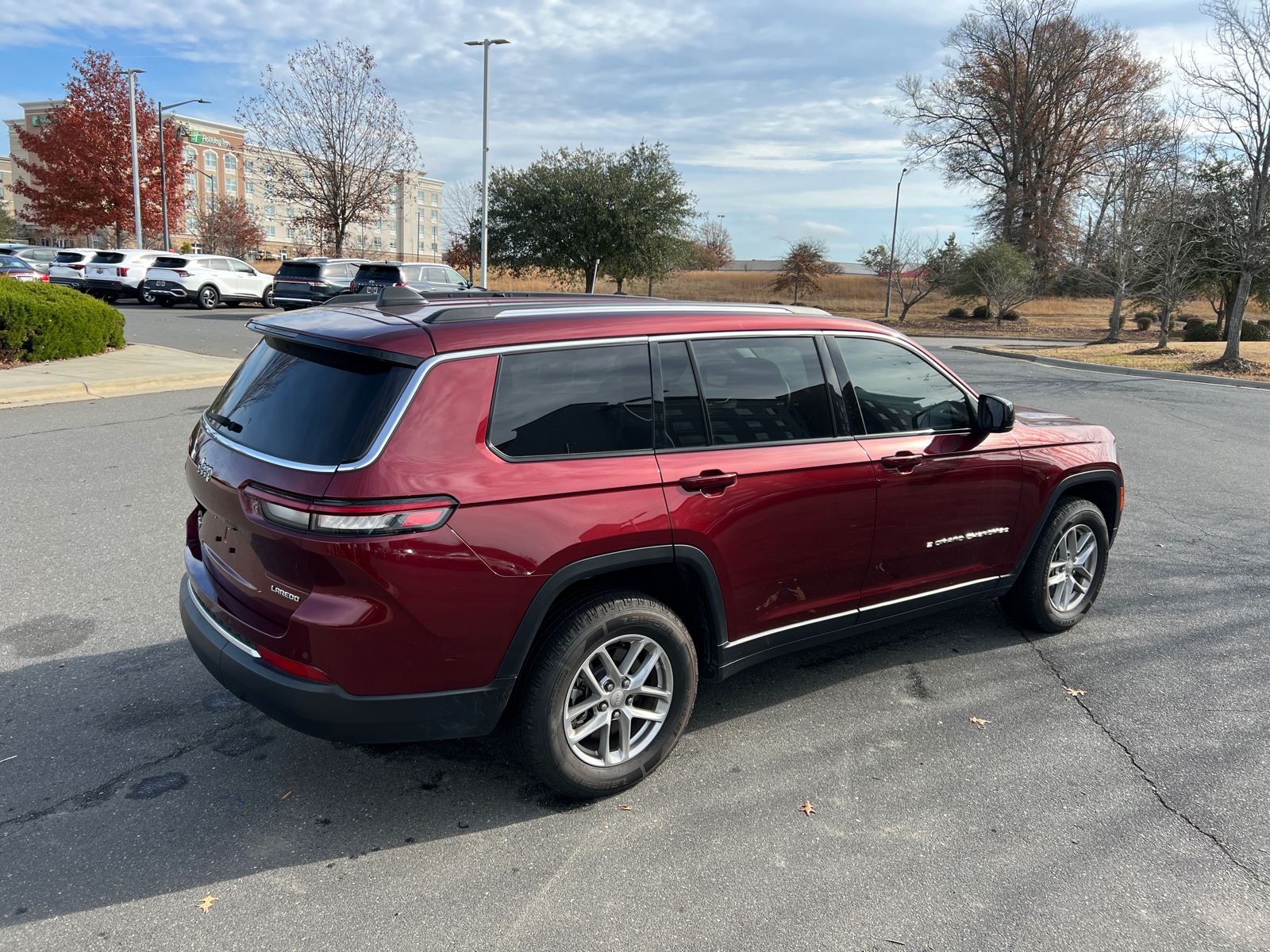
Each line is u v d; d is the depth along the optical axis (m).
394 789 3.24
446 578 2.69
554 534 2.85
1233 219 21.23
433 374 2.75
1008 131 58.69
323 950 2.43
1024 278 46.00
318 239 36.09
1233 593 5.50
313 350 3.02
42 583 5.03
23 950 2.39
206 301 26.89
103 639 4.36
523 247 35.97
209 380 12.44
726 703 4.00
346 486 2.59
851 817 3.13
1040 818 3.15
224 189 85.75
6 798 3.09
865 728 3.78
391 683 2.72
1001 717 3.89
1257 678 4.32
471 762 3.45
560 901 2.66
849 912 2.63
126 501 6.61
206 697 3.85
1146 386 17.69
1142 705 4.02
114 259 27.59
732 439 3.36
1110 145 49.06
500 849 2.90
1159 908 2.69
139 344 16.42
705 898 2.69
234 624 2.93
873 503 3.72
